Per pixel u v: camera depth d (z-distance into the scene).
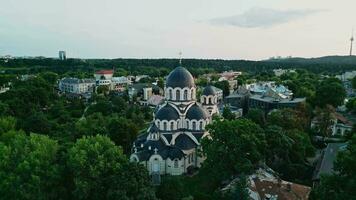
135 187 76.81
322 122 152.00
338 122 161.75
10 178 75.62
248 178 88.75
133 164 81.88
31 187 75.25
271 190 85.50
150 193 78.19
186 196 91.19
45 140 88.69
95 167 79.38
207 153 99.31
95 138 90.31
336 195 65.25
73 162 80.50
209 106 147.00
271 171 99.44
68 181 83.50
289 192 85.81
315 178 100.00
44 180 78.75
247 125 102.69
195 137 118.81
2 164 79.69
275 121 141.62
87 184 77.62
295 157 114.44
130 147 129.62
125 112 188.88
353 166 67.38
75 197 79.94
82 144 86.88
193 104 124.88
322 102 195.75
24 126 140.00
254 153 96.44
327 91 195.50
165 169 111.44
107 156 84.00
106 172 81.69
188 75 126.19
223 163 96.69
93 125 138.25
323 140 149.75
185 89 123.50
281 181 90.50
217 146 98.06
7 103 172.75
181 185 94.75
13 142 90.44
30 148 86.12
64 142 116.69
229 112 176.50
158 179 102.12
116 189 76.06
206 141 105.19
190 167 114.44
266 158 108.88
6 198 75.62
